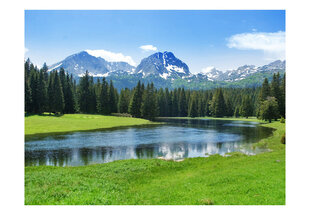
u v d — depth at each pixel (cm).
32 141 4303
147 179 1972
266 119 9612
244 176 1747
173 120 12069
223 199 1320
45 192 1395
